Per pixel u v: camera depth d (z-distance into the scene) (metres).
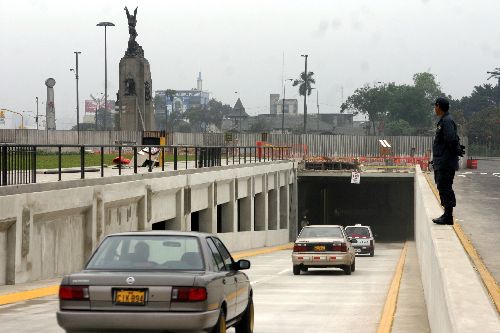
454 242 32.97
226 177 127.75
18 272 60.72
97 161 140.25
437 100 39.00
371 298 57.47
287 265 99.38
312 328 41.56
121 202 84.00
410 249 134.00
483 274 29.50
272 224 174.38
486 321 18.38
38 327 39.88
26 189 62.84
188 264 30.00
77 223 73.19
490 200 102.38
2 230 59.28
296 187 196.75
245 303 35.53
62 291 29.17
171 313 28.50
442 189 39.91
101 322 28.69
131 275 28.98
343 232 84.31
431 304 36.53
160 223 110.38
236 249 135.25
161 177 95.81
